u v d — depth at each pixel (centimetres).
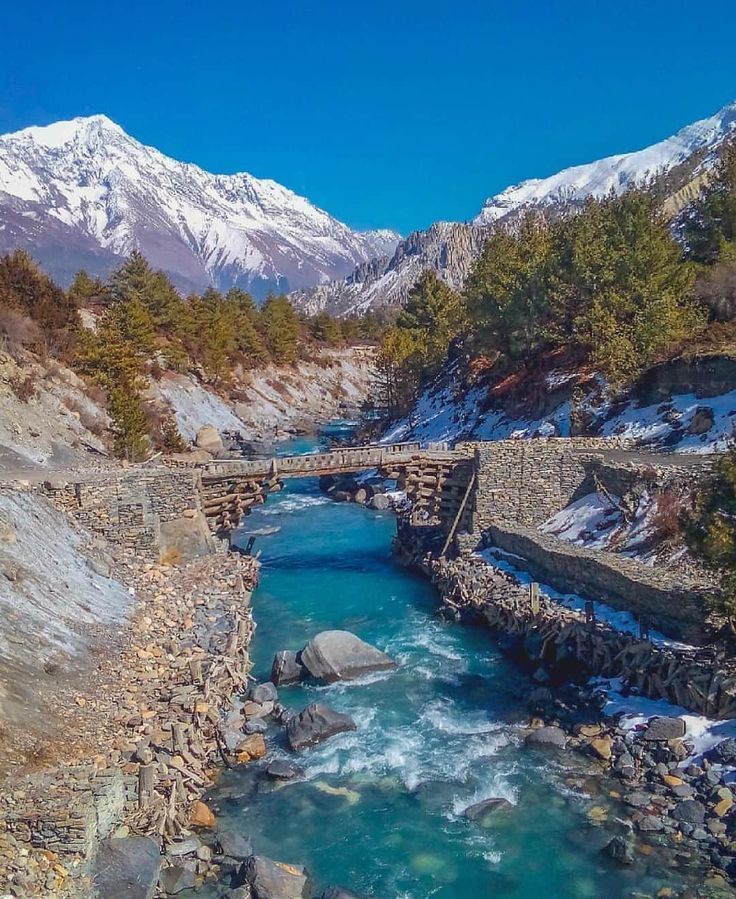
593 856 1967
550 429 5597
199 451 7081
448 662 3212
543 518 4362
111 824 1844
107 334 7344
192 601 3456
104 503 3791
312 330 17425
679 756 2294
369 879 1914
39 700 2184
